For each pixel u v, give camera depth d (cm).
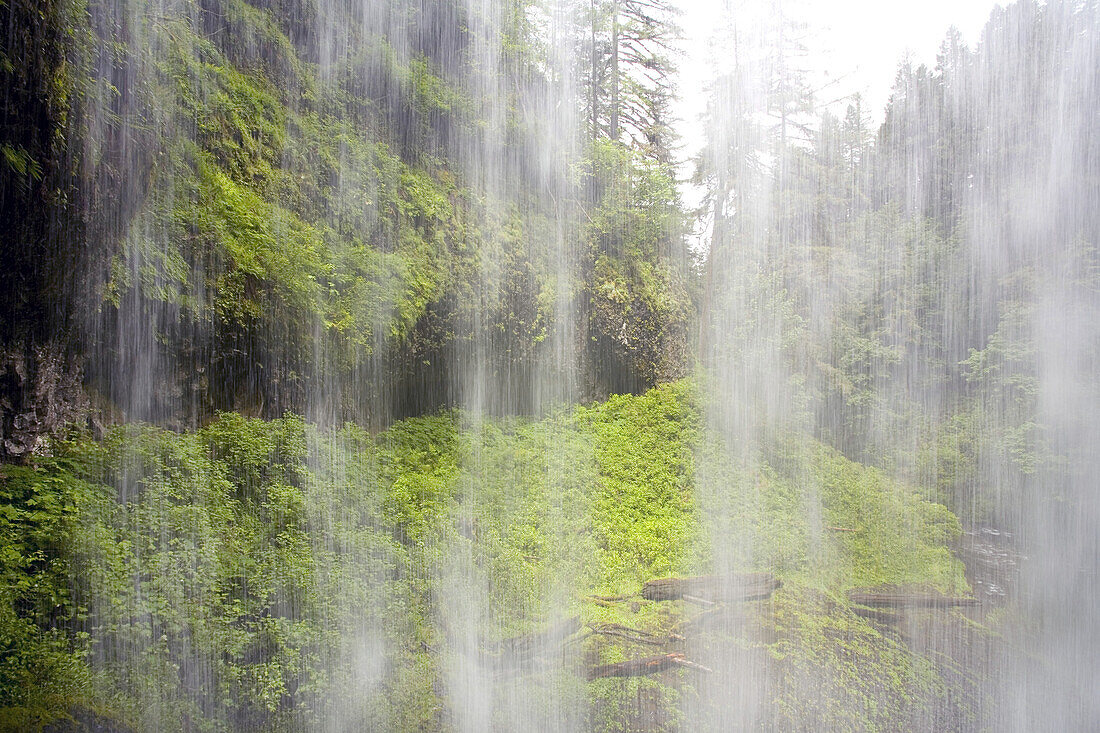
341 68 1148
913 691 816
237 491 754
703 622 895
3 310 627
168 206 779
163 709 521
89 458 671
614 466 1250
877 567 1183
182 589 604
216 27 935
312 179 1023
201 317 809
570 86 1764
